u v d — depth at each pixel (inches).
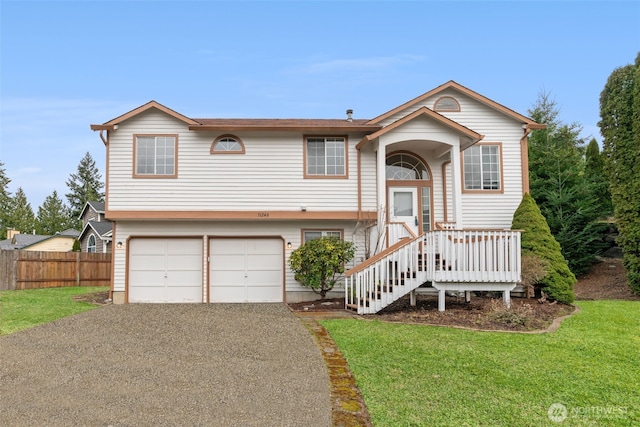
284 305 577.6
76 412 228.7
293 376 287.6
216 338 380.5
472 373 292.4
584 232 802.8
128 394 254.7
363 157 625.3
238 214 606.2
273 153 619.2
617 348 349.7
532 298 560.1
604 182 854.5
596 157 905.5
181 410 233.1
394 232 583.8
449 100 647.1
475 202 633.6
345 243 577.3
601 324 427.5
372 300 482.3
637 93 656.4
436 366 303.9
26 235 1583.4
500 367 304.0
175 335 390.3
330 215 612.1
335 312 504.4
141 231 616.1
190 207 604.4
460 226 559.5
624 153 679.1
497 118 646.5
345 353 333.1
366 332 391.9
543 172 897.5
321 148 625.9
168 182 606.2
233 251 624.4
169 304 585.6
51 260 831.1
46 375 285.7
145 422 217.6
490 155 642.8
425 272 484.4
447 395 257.6
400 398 252.1
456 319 441.7
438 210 633.6
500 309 455.8
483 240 483.2
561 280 539.8
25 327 419.2
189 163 610.2
